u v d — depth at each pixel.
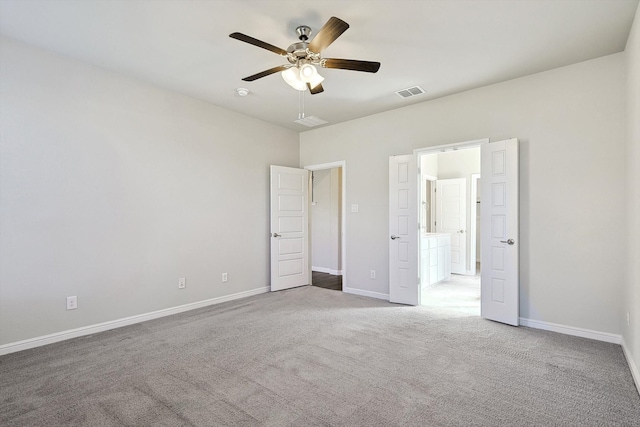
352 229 5.04
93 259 3.29
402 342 3.03
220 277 4.47
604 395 2.13
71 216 3.14
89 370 2.48
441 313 3.96
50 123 3.02
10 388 2.22
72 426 1.83
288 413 1.94
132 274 3.58
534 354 2.76
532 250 3.45
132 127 3.59
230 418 1.90
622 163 2.98
